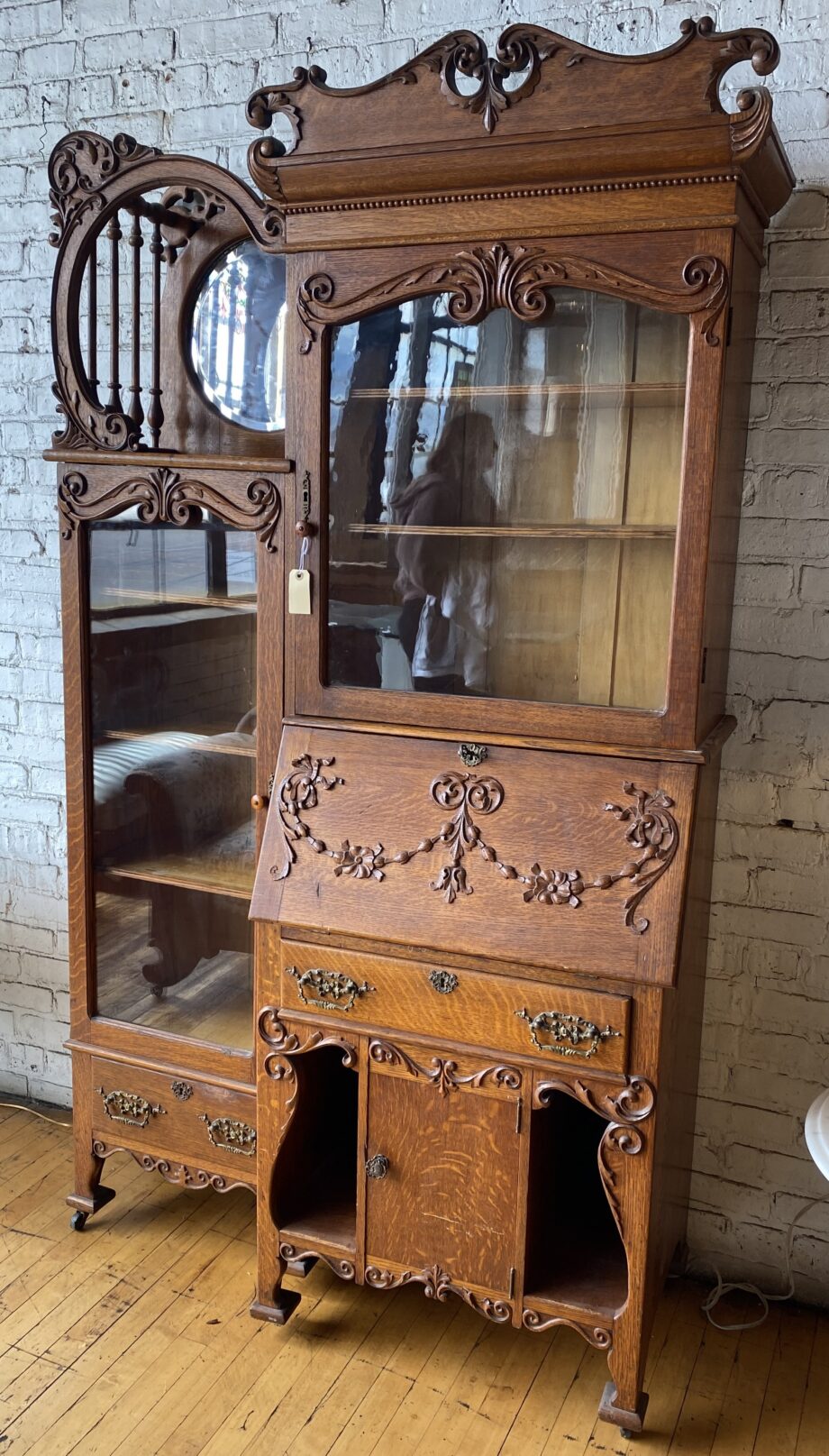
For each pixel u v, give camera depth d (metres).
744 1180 1.96
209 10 2.08
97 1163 2.05
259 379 1.91
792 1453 1.60
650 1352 1.80
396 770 1.65
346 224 1.59
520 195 1.48
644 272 1.44
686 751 1.51
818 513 1.77
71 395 1.87
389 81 1.51
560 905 1.52
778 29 1.70
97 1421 1.62
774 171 1.50
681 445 1.47
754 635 1.83
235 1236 2.06
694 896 1.66
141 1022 2.00
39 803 2.45
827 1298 1.92
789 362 1.75
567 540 1.57
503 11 1.87
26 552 2.37
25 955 2.52
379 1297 1.91
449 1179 1.64
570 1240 1.77
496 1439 1.61
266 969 1.72
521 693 1.62
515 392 1.57
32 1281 1.91
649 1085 1.50
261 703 1.78
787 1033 1.91
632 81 1.39
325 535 1.68
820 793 1.83
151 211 1.85
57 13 2.19
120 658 1.93
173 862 1.94
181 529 1.83
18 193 2.27
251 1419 1.63
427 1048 1.61
